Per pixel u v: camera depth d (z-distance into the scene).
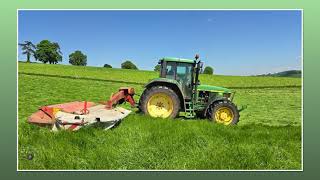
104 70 42.03
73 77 32.91
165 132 9.24
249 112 18.50
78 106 10.54
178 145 8.61
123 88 11.83
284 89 31.27
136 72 42.41
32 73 33.72
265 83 36.41
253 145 8.93
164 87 11.77
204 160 8.08
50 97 21.02
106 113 10.16
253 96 26.34
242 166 8.07
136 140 8.84
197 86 12.47
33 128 9.33
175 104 11.67
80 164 7.87
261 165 8.20
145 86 12.01
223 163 8.04
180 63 12.44
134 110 13.84
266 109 19.86
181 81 12.41
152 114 11.68
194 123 10.21
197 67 12.40
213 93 12.50
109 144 8.56
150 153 8.26
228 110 11.84
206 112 11.98
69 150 8.16
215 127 10.06
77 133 8.89
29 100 19.45
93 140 8.65
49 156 8.00
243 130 10.32
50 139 8.56
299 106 21.27
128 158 8.09
